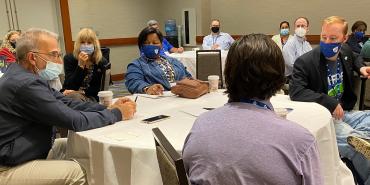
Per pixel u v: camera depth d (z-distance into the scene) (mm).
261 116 932
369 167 1959
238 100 1010
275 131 894
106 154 1502
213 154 906
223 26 7344
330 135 1676
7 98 1618
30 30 1790
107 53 5570
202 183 911
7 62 3537
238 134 901
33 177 1628
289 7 6254
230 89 1015
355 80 2498
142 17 7910
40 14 6473
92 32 3281
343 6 5609
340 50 2330
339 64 2361
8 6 6055
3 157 1626
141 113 1983
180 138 1518
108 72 3363
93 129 1716
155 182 1428
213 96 2357
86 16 6984
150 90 2486
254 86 968
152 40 2803
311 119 1713
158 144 1125
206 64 3832
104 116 1769
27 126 1673
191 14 7359
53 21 6668
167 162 1020
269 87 974
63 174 1631
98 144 1533
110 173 1509
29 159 1695
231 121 934
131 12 7691
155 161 1419
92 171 1604
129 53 7816
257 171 860
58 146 1929
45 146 1746
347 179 1866
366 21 5402
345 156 2062
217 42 6055
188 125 1712
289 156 870
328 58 2270
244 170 867
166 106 2121
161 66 2873
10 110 1624
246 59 960
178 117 1867
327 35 2199
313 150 912
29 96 1617
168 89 2785
